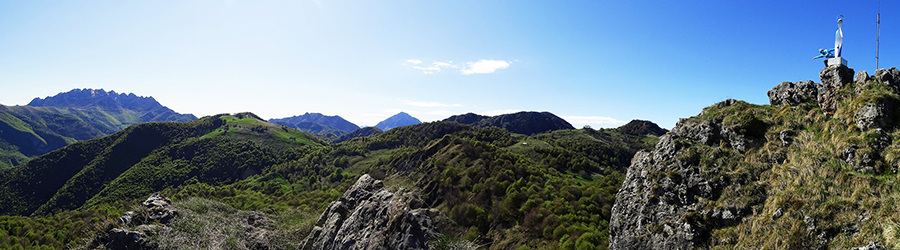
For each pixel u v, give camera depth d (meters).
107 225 49.41
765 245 20.45
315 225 65.31
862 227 17.69
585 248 42.97
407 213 50.25
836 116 23.73
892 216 16.88
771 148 25.33
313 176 141.75
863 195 18.59
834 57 26.28
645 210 28.02
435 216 58.03
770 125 27.19
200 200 64.12
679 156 28.97
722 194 25.05
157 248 46.00
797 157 23.41
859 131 21.66
